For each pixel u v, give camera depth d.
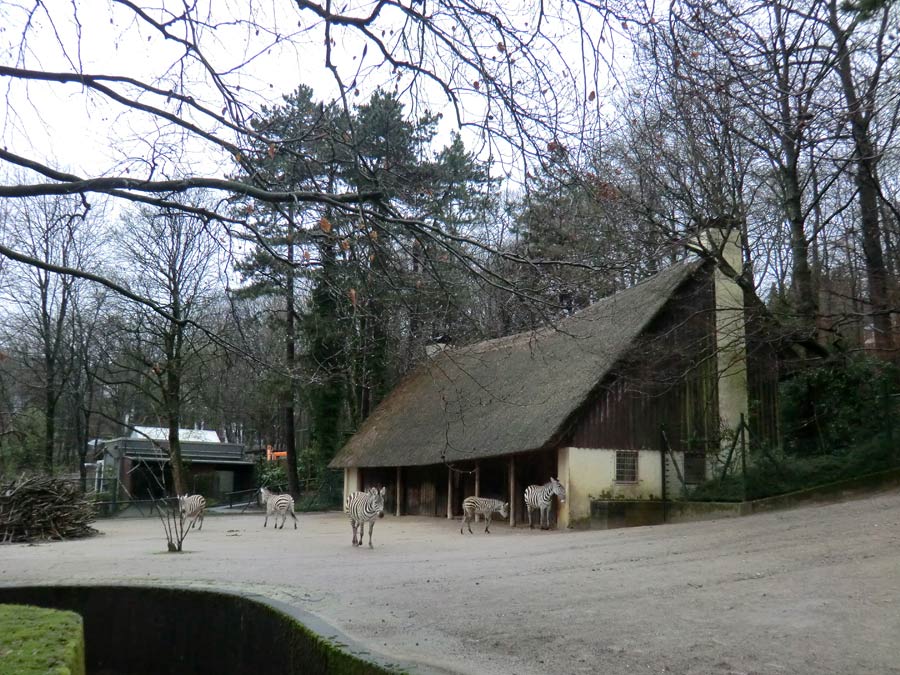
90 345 43.28
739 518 19.58
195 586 12.14
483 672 7.23
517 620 9.30
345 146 10.23
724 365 25.70
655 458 25.55
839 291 26.88
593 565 13.55
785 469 21.81
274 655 9.63
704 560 12.99
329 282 9.73
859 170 19.52
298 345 17.86
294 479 46.34
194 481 49.22
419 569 14.35
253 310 19.41
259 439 62.03
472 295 10.62
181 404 31.19
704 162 20.08
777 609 8.94
